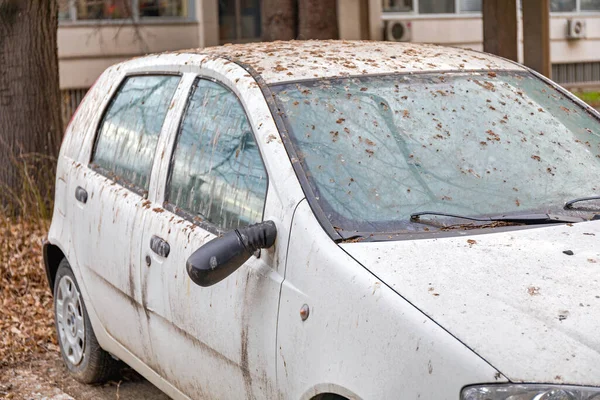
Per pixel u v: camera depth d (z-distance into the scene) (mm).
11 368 5691
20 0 9297
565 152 3865
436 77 4086
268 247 3355
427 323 2729
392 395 2750
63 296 5477
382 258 3045
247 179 3674
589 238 3223
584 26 23031
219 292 3635
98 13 18062
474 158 3707
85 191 5016
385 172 3537
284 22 13391
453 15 21453
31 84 9406
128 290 4438
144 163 4508
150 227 4207
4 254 7598
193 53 4492
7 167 9320
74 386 5395
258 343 3398
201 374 3867
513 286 2867
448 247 3135
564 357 2562
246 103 3801
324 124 3666
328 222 3248
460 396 2574
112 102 5164
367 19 17953
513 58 12117
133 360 4594
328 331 3023
